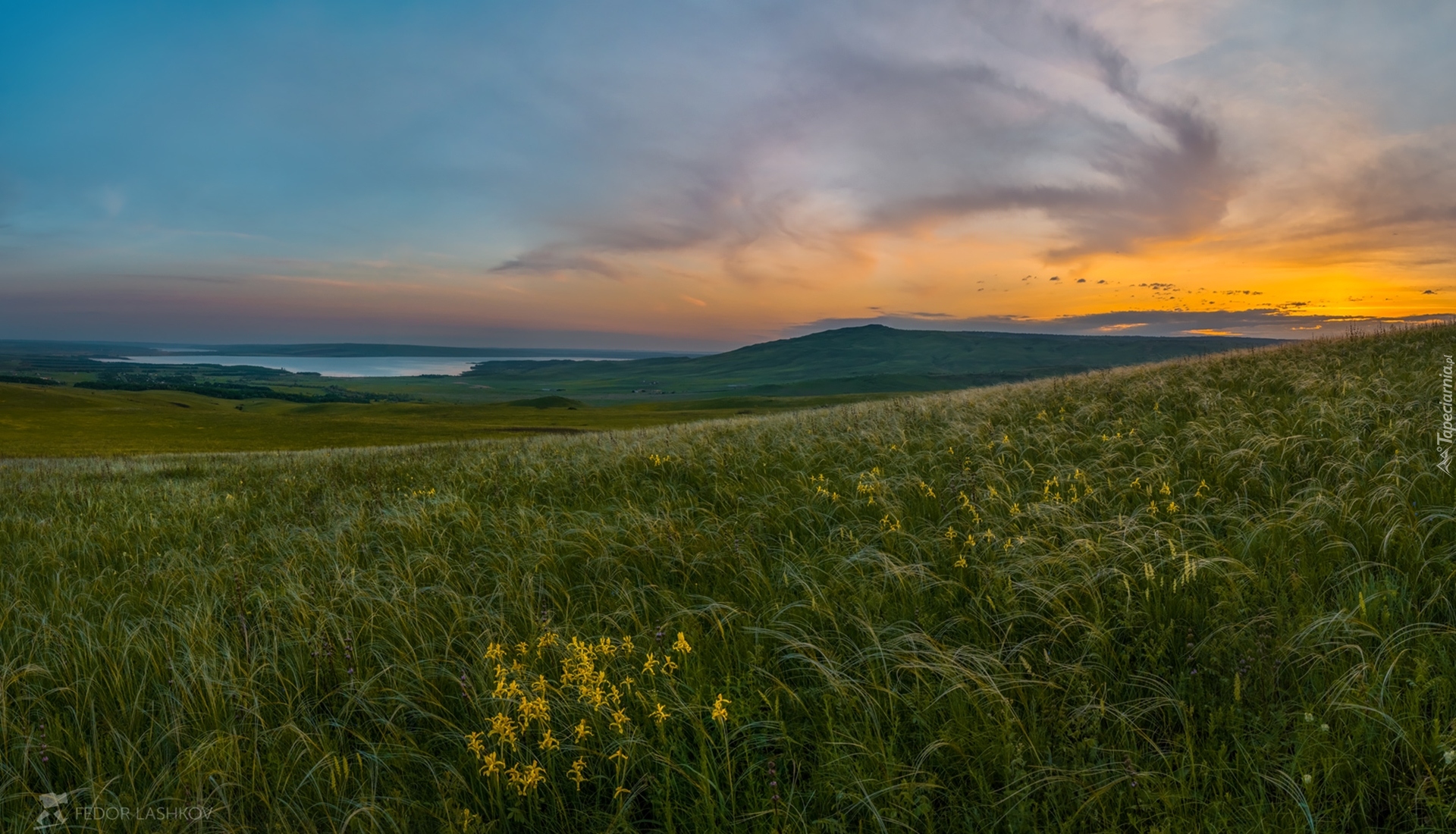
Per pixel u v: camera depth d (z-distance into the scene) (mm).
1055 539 5551
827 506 7504
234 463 20125
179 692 4230
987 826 2988
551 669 4289
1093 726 3340
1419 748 2934
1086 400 13047
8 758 3713
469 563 6695
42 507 12195
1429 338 16109
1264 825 2730
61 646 4848
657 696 3662
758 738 3498
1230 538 5320
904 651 3939
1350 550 4895
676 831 3182
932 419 13172
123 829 3256
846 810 3029
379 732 3990
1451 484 5820
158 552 8141
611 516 8055
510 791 3336
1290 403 10227
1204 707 3488
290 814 3307
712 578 5871
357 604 5562
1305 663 3652
